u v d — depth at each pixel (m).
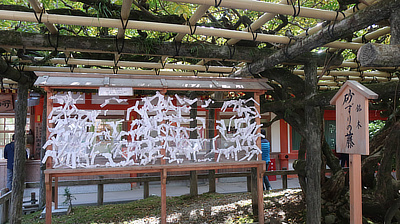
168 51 3.92
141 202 6.68
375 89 3.37
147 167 3.97
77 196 8.29
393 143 3.80
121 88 3.91
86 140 3.84
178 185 9.84
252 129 4.43
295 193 6.30
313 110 4.19
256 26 3.43
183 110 4.22
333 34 3.01
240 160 4.38
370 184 5.12
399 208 4.27
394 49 2.14
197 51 4.01
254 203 5.21
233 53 4.18
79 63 4.79
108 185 9.04
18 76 4.74
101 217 5.55
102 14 3.28
